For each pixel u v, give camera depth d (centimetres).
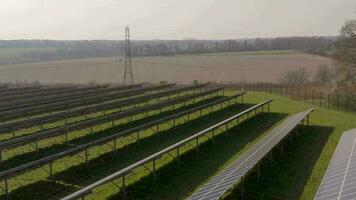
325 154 2616
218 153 2608
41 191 1886
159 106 3906
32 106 4047
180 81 8969
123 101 4147
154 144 2823
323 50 13762
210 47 17925
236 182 1867
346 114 4338
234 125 3472
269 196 1870
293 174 2195
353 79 5238
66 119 3622
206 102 5038
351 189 1520
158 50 16375
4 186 1911
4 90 5991
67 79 10100
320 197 1566
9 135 3069
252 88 6888
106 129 3281
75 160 2344
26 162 2356
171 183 2028
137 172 2159
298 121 3109
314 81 7869
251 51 15712
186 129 3347
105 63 12775
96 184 1602
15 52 18088
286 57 12444
